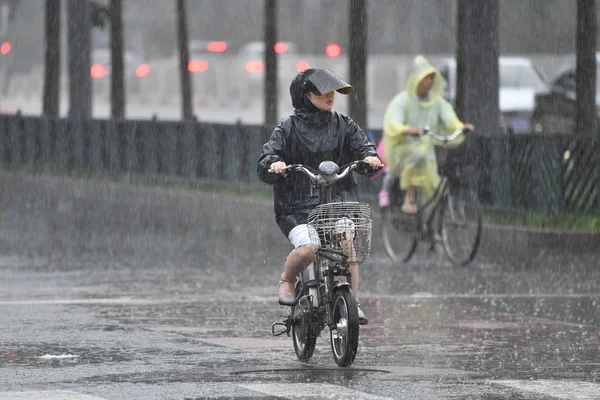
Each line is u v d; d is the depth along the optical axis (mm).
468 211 37281
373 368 21234
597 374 20672
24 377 20516
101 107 133125
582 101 46906
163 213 53656
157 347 23609
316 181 20672
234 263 38031
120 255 39812
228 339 24594
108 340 24469
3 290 32219
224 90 131125
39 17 169125
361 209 20453
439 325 26375
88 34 74188
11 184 67875
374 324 26547
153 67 139250
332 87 21156
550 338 24641
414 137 37219
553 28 116688
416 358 22297
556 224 40500
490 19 47531
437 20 133500
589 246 38906
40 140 71500
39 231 46469
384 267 37094
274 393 18891
